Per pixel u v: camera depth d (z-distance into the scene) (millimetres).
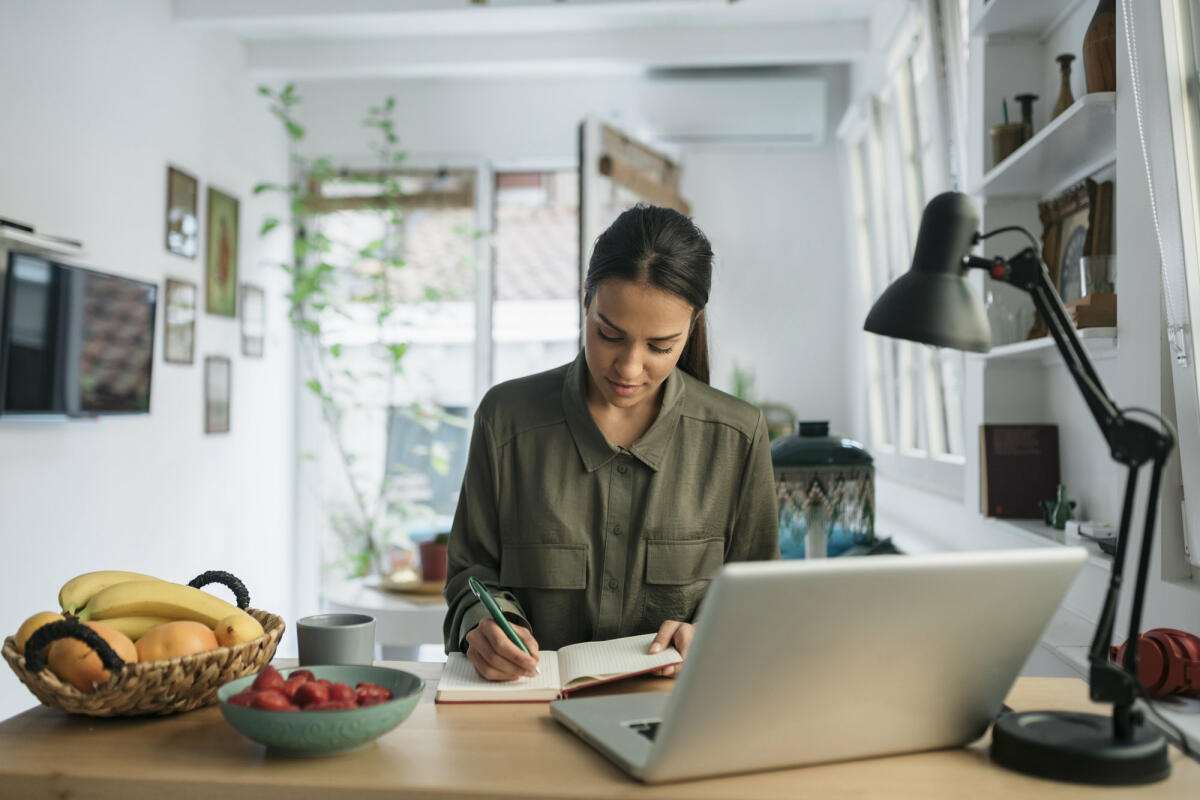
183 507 3957
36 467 3051
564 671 1245
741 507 1502
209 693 1143
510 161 5102
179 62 3951
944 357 3301
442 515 5148
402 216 5176
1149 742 955
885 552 2279
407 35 4520
